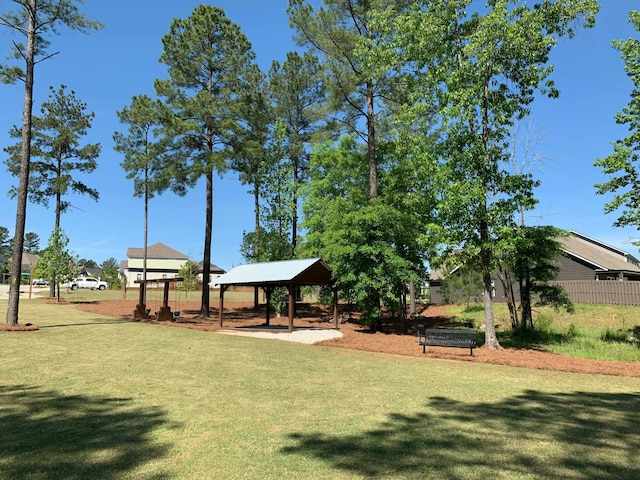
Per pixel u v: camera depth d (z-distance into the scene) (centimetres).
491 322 1568
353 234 2017
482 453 496
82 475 416
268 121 2603
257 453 487
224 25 2488
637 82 1634
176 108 2431
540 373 1093
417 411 686
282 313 2923
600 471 445
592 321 2369
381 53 1805
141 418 613
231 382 878
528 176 1549
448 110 1482
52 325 1795
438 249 1681
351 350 1481
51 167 3519
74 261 3619
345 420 626
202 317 2616
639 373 1108
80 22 1689
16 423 579
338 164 2583
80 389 777
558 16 1455
